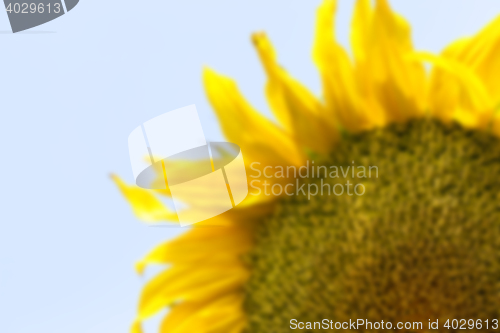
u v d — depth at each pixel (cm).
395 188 65
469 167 64
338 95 65
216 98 65
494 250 63
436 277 63
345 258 65
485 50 63
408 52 63
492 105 63
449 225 63
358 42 64
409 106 65
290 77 65
